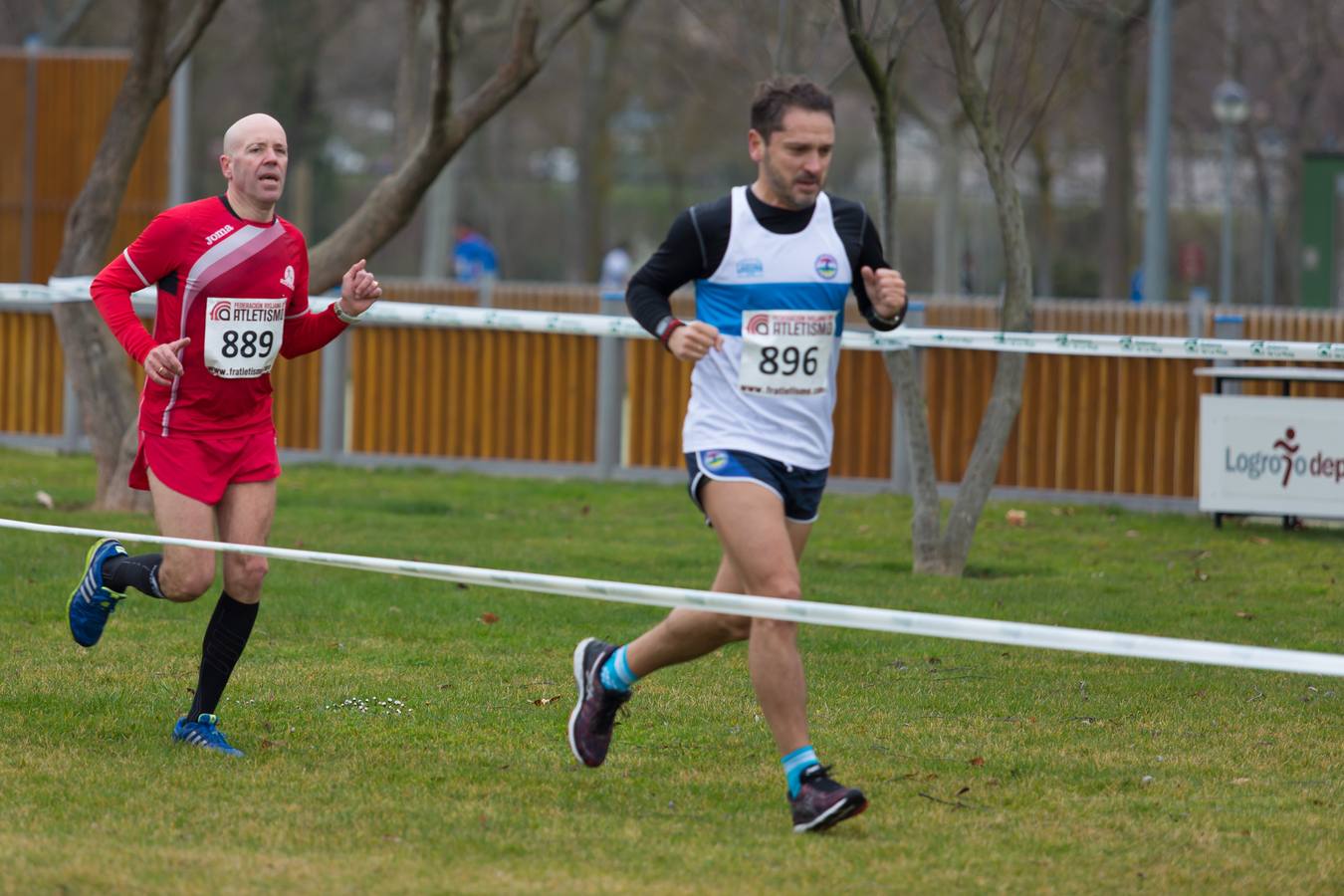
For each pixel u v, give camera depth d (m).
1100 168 173.75
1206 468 45.78
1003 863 17.05
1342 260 84.00
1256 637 30.34
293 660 26.72
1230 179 103.56
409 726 22.55
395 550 38.62
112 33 144.12
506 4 106.94
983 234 126.44
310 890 15.67
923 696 25.11
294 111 153.88
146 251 20.34
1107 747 22.17
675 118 168.00
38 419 60.38
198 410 20.66
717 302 18.14
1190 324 59.12
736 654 28.06
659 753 21.48
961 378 51.81
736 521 17.75
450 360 57.03
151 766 20.14
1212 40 119.19
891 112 35.41
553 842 17.45
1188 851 17.59
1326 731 23.31
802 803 17.78
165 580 20.75
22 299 41.66
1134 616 32.16
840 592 33.81
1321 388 49.94
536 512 47.00
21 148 78.25
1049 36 61.97
